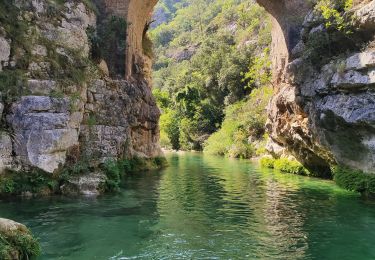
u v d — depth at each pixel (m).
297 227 9.00
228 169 21.75
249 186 14.98
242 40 52.94
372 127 11.77
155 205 10.99
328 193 13.31
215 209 10.74
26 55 11.58
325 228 8.92
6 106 10.62
